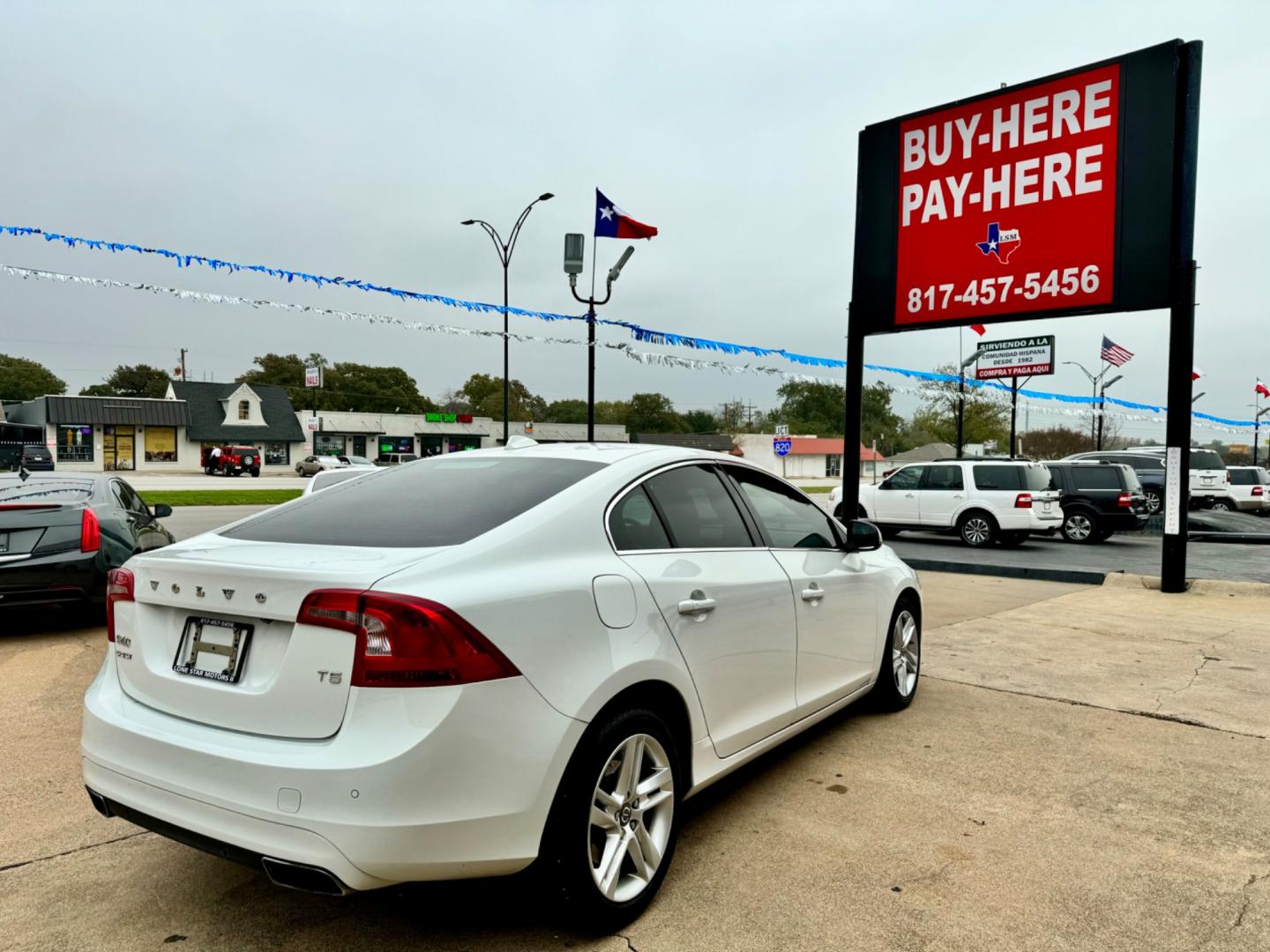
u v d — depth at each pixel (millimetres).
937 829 3291
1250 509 22125
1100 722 4656
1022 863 3010
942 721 4656
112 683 2719
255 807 2170
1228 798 3604
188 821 2305
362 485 3316
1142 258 9281
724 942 2510
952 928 2588
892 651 4695
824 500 25672
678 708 2922
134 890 2805
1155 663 6074
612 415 99688
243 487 35438
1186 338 9195
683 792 2930
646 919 2645
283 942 2508
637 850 2678
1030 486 14930
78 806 3453
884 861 3021
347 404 91625
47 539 6320
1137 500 16094
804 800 3572
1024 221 10047
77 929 2568
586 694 2445
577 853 2404
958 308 10633
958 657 6270
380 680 2125
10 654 5988
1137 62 9172
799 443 76250
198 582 2451
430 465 3420
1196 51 8852
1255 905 2725
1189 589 9758
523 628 2346
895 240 11172
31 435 52469
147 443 53969
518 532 2576
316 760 2123
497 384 104125
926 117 10797
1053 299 9875
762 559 3521
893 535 18094
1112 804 3533
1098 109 9453
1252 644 6719
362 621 2156
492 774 2213
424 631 2150
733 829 3279
